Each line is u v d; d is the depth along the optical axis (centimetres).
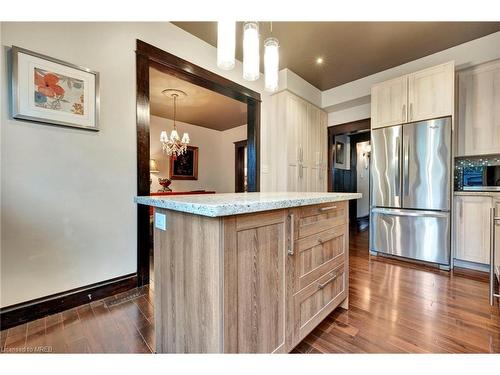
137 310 184
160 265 131
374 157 329
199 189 641
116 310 184
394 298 203
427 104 285
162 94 411
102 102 203
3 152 160
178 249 117
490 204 258
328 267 163
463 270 269
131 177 221
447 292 213
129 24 219
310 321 146
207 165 660
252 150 351
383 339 149
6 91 161
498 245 231
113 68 209
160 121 562
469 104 285
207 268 101
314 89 407
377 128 326
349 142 625
